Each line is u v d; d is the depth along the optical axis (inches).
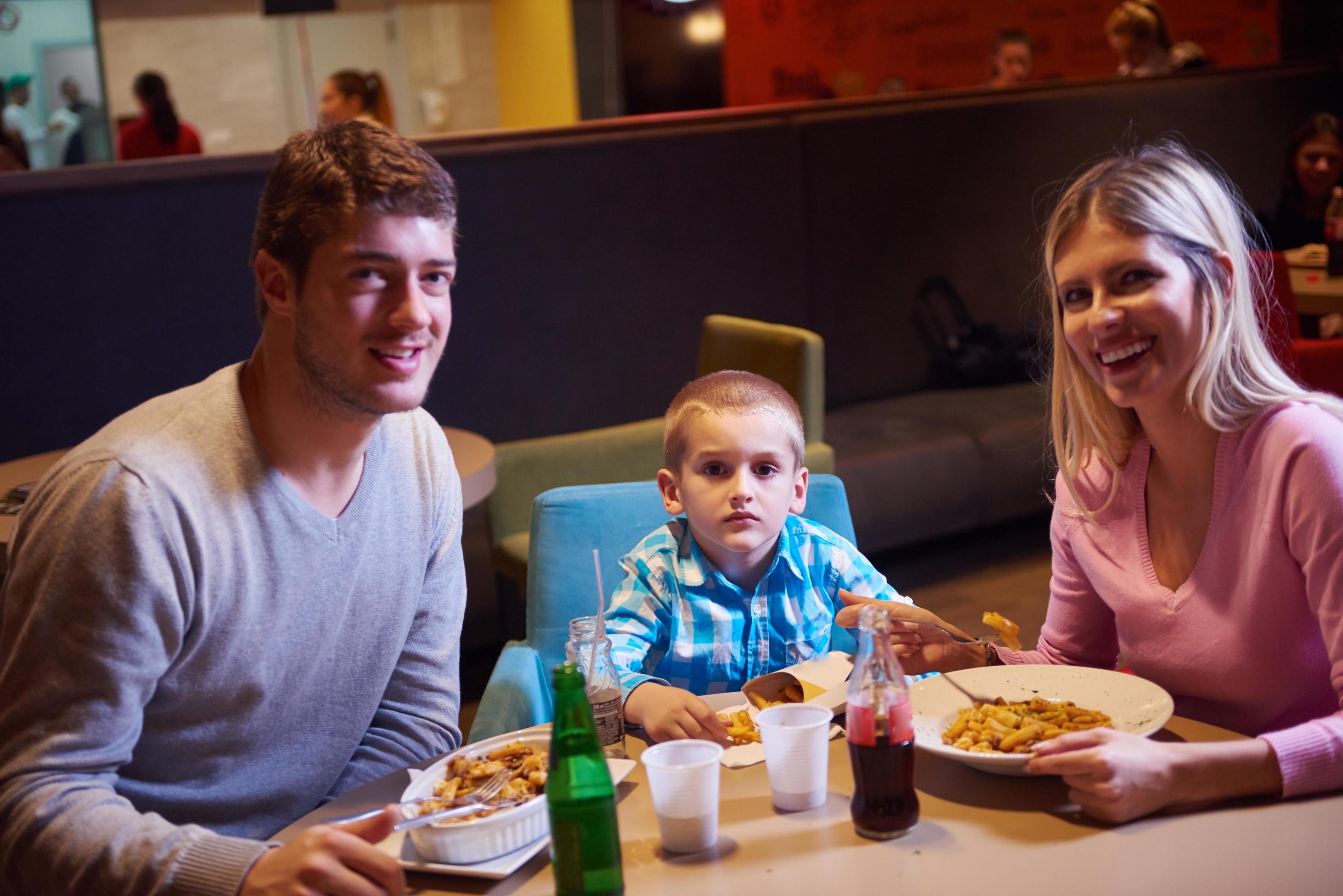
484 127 302.5
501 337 146.2
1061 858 37.6
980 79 275.4
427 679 53.3
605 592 68.3
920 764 45.4
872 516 142.6
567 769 36.9
